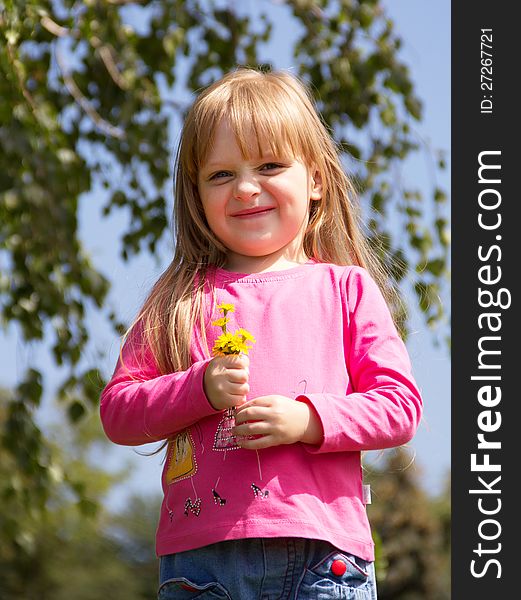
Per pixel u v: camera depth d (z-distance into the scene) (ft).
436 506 48.39
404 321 8.38
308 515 5.76
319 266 6.64
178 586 5.96
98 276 16.01
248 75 6.94
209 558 5.87
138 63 18.02
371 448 5.93
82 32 15.48
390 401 6.01
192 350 6.33
